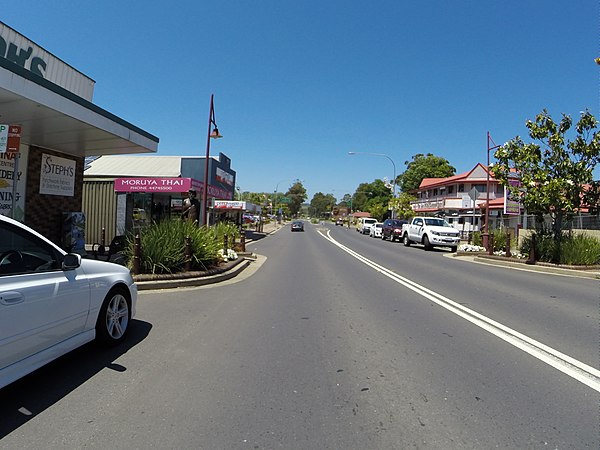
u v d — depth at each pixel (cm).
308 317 733
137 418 367
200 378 456
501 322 712
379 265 1617
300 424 361
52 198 1394
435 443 332
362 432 348
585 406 397
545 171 1656
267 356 529
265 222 7588
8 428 348
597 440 338
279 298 901
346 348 563
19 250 417
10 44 1083
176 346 561
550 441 336
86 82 1410
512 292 1026
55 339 429
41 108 913
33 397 405
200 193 2244
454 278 1273
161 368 482
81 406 388
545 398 414
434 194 5653
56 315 426
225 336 611
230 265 1285
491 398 413
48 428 349
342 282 1150
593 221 2066
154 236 1055
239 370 480
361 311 786
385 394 421
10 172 1218
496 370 487
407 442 334
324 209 18388
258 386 438
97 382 441
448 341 598
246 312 762
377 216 7444
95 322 505
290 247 2561
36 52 1173
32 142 1272
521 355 539
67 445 324
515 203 2248
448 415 378
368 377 464
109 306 543
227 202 3459
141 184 2042
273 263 1623
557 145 1628
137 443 328
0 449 317
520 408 392
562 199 1595
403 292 1002
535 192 1648
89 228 2159
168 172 3097
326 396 416
